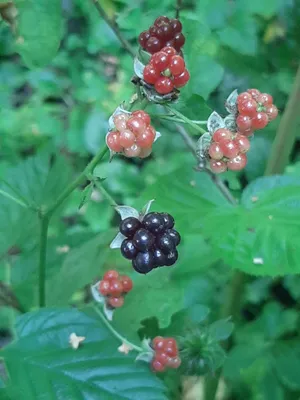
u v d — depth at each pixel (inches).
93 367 4.1
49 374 4.0
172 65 3.7
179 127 6.0
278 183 5.4
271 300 10.0
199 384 7.8
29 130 12.6
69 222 11.6
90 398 3.9
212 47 7.2
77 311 4.4
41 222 5.0
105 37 11.2
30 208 4.9
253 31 7.4
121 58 11.4
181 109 4.3
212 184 5.6
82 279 5.4
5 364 4.0
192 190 5.6
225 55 8.0
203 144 4.0
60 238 6.3
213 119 3.9
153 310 5.4
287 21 8.3
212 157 3.8
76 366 4.1
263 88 8.6
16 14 4.3
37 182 6.2
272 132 8.4
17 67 13.7
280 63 8.6
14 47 4.5
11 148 12.3
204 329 5.1
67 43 12.3
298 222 5.0
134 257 3.7
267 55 8.5
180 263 7.0
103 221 11.4
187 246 7.1
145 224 3.7
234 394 8.5
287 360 8.4
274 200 5.3
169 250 3.6
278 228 4.9
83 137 12.3
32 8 4.3
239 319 8.3
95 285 4.7
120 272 5.6
